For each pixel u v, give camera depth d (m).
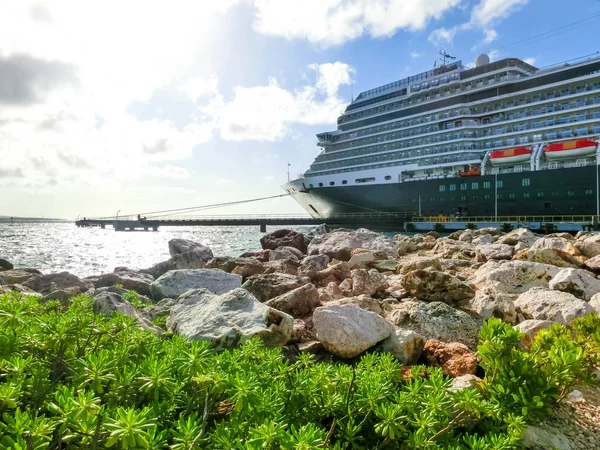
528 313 6.50
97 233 80.25
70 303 5.12
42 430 1.72
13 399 1.91
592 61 42.00
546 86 44.16
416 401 2.55
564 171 40.81
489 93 48.69
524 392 2.91
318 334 4.55
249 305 4.84
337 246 15.77
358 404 2.59
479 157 47.50
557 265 10.43
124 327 3.08
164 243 49.06
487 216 45.69
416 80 55.62
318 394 2.63
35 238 58.50
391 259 13.66
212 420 2.45
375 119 57.50
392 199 52.38
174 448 1.80
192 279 8.09
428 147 50.94
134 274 10.94
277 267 11.23
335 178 58.59
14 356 2.35
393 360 3.96
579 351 3.11
